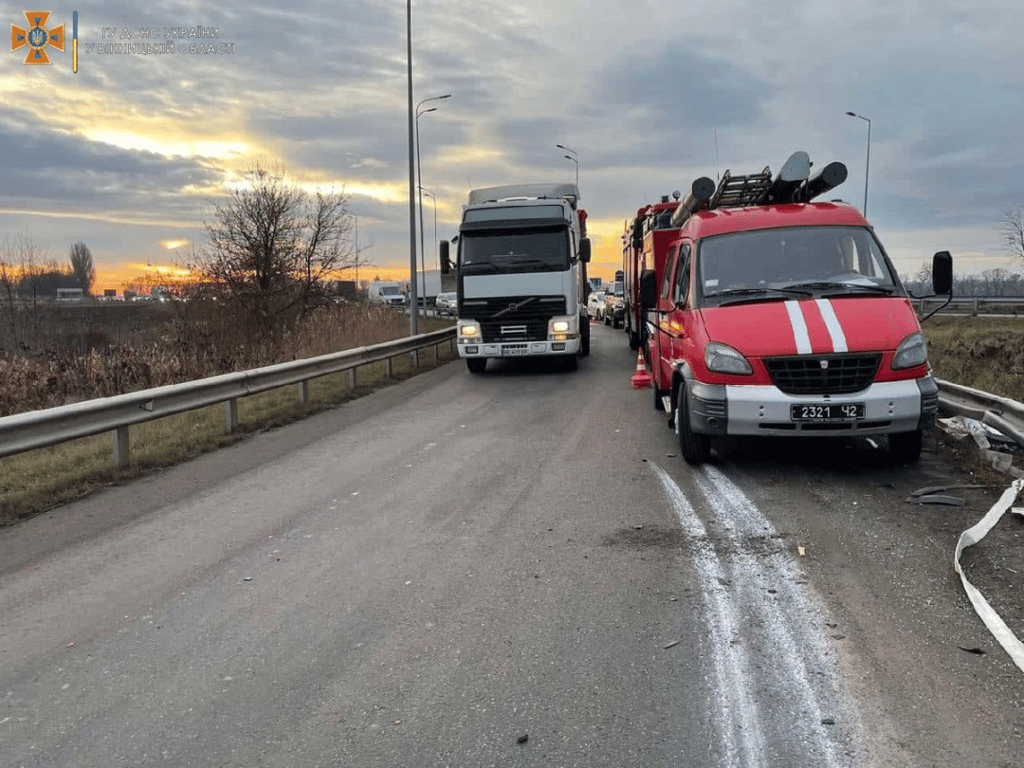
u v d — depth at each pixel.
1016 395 10.48
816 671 3.67
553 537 5.73
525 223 16.45
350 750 3.20
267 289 23.25
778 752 3.07
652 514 6.20
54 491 7.64
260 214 23.09
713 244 8.25
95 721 3.49
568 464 8.07
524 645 4.05
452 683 3.70
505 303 16.52
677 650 3.93
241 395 10.64
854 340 6.79
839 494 6.54
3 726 3.48
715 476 7.31
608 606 4.49
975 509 5.99
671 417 9.66
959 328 24.38
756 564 5.04
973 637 3.94
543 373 17.30
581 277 19.92
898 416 6.71
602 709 3.42
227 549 5.77
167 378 14.73
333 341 21.73
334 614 4.53
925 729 3.18
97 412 7.98
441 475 7.80
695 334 7.44
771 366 6.86
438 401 13.34
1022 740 3.09
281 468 8.45
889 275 7.76
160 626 4.46
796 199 10.29
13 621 4.62
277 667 3.92
